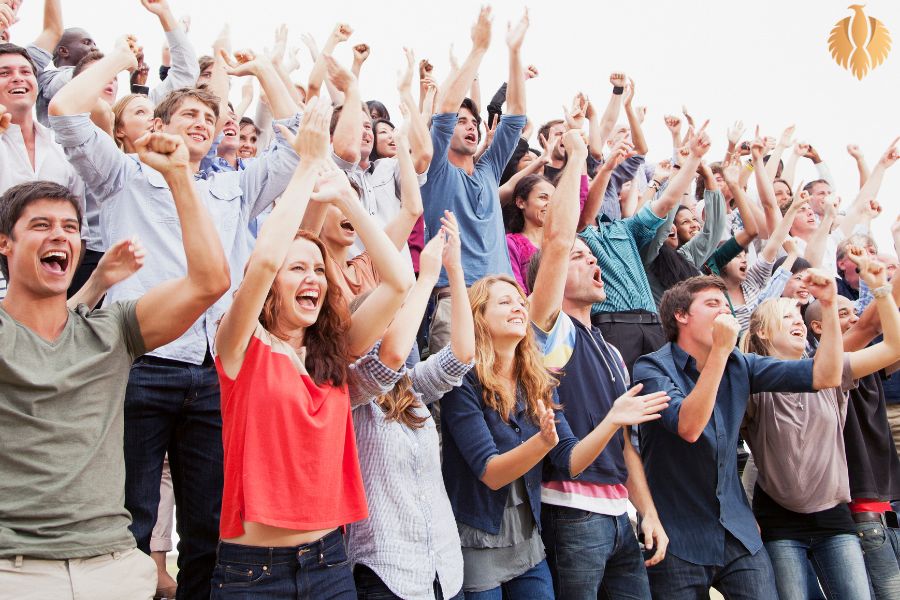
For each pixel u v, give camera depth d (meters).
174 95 4.30
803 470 4.93
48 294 2.95
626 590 4.38
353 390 3.53
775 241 7.12
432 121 5.87
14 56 4.77
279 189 4.45
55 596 2.67
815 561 5.02
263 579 3.03
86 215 4.96
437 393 3.85
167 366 3.78
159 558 4.97
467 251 5.64
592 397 4.57
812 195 8.83
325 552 3.13
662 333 6.06
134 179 4.07
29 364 2.81
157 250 4.01
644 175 8.98
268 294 3.34
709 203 7.30
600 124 7.88
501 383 4.13
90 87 3.97
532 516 4.04
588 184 6.79
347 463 3.29
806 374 4.70
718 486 4.54
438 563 3.52
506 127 6.19
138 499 3.72
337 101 6.59
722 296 4.79
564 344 4.66
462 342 3.82
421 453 3.62
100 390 2.93
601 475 4.30
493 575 3.89
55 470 2.76
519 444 4.07
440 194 5.70
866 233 8.33
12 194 3.00
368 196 5.23
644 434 4.73
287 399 3.13
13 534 2.68
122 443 3.01
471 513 3.94
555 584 4.23
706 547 4.49
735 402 4.71
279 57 6.62
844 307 6.05
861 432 5.39
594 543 4.21
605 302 6.03
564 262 4.63
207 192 4.27
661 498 4.62
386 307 3.42
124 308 3.07
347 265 4.73
